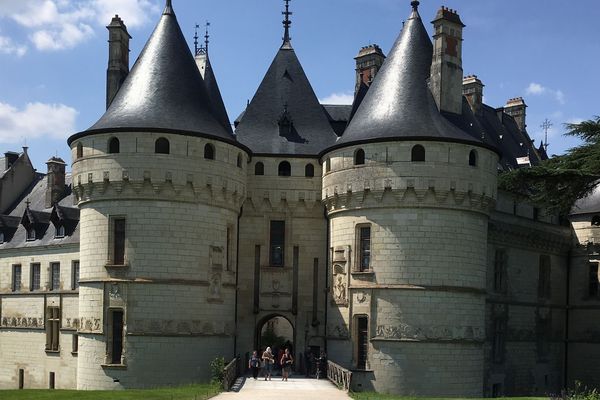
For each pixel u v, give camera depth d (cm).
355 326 4128
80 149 4219
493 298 4919
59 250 5734
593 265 5662
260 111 4928
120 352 4016
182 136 4091
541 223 5453
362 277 4109
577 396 3466
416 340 3975
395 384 3966
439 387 3966
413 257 4025
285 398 3147
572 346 5678
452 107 4319
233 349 4384
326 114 5038
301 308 4591
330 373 4041
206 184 4131
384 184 4059
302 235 4644
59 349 5619
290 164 4684
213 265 4172
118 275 4022
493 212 4944
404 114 4181
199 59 5525
